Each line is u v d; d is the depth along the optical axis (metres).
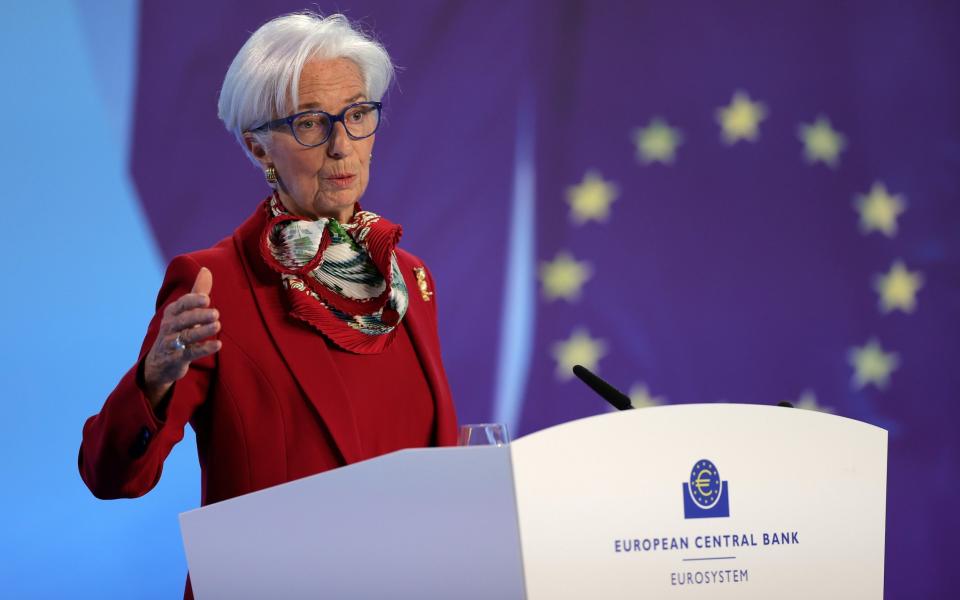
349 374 4.56
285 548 3.08
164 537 8.66
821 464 3.07
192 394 4.27
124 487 3.97
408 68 9.55
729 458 2.97
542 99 9.93
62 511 8.33
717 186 10.36
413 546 2.86
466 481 2.78
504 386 9.66
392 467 2.91
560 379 9.81
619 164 10.12
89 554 8.40
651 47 10.28
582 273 9.95
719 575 2.90
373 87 4.92
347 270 4.74
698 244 10.28
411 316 4.96
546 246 9.88
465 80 9.72
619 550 2.81
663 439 2.91
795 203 10.55
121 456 3.85
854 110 10.77
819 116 10.66
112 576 8.47
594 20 10.14
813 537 3.03
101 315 8.52
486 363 9.62
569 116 10.03
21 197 8.37
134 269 8.65
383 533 2.91
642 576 2.83
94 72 8.62
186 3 8.88
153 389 3.78
